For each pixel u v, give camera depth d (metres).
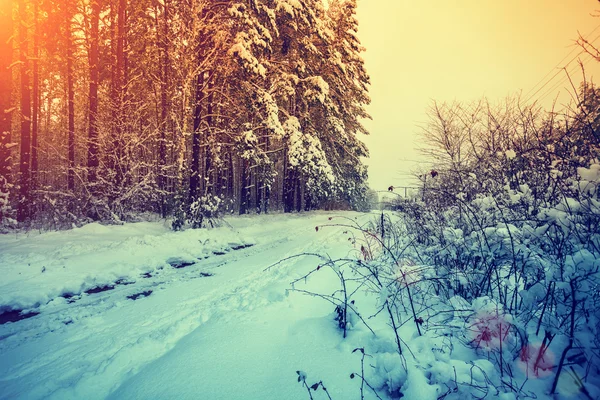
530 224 3.37
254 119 16.16
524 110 5.32
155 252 7.96
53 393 2.41
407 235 5.23
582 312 2.26
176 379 2.39
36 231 9.95
